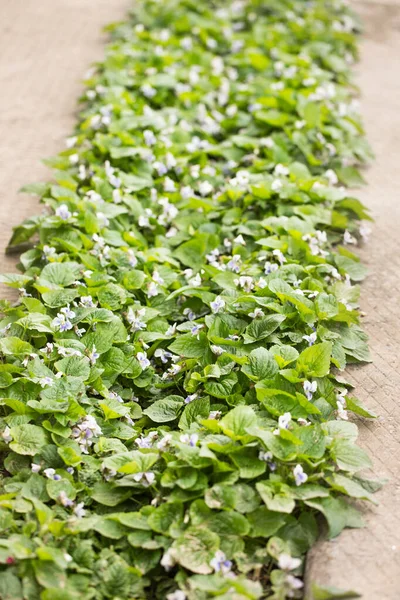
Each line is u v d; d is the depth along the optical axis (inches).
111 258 227.8
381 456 175.5
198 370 193.0
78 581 144.9
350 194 277.9
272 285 205.9
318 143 291.4
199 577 144.2
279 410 175.3
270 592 148.7
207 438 165.9
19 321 196.5
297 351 191.6
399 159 303.4
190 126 302.8
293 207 251.6
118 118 304.2
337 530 154.6
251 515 155.4
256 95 326.6
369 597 143.0
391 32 423.8
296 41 388.8
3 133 308.7
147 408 185.9
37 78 354.6
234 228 246.1
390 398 192.4
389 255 245.4
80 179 267.6
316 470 164.6
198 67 350.9
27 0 435.5
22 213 261.1
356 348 204.5
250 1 423.5
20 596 141.7
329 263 234.8
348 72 366.9
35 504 153.8
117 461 164.7
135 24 399.2
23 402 180.4
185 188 259.3
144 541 152.2
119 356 193.5
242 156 287.6
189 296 217.9
